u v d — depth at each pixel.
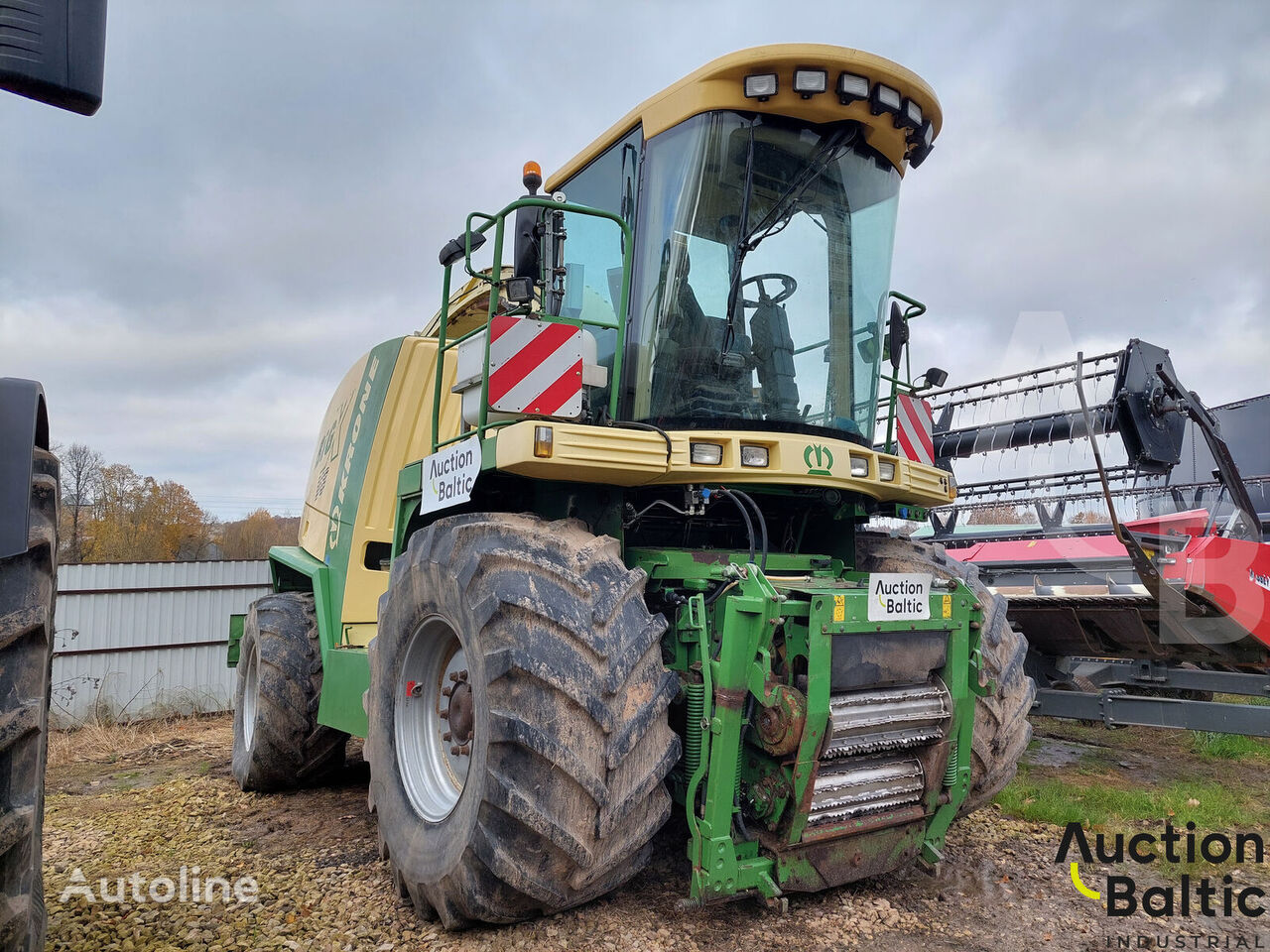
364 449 5.24
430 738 3.53
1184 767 5.76
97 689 10.16
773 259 3.71
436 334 5.70
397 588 3.62
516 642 2.79
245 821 4.87
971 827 4.37
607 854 2.80
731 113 3.59
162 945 3.10
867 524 5.01
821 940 3.01
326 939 3.11
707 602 3.32
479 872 2.76
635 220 3.72
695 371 3.60
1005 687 3.82
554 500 3.76
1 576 1.99
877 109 3.63
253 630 5.66
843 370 3.90
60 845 4.44
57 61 1.56
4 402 1.89
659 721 2.90
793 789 2.85
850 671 3.02
